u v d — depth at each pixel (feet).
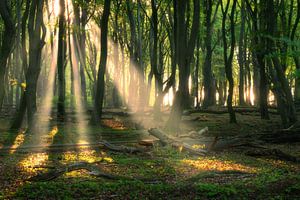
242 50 149.18
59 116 91.91
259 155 46.44
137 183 30.45
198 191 27.86
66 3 113.19
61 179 33.01
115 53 149.69
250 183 29.76
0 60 63.10
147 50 163.84
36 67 70.85
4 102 159.84
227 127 78.48
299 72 30.45
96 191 28.58
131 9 122.21
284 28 81.61
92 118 81.10
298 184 27.48
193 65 157.99
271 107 124.98
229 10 153.28
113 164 41.37
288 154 44.47
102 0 114.01
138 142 55.77
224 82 198.29
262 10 76.95
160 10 127.03
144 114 106.52
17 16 121.80
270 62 76.89
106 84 176.96
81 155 47.24
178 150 49.06
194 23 68.59
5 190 29.58
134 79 146.92
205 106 129.49
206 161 43.32
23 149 50.39
